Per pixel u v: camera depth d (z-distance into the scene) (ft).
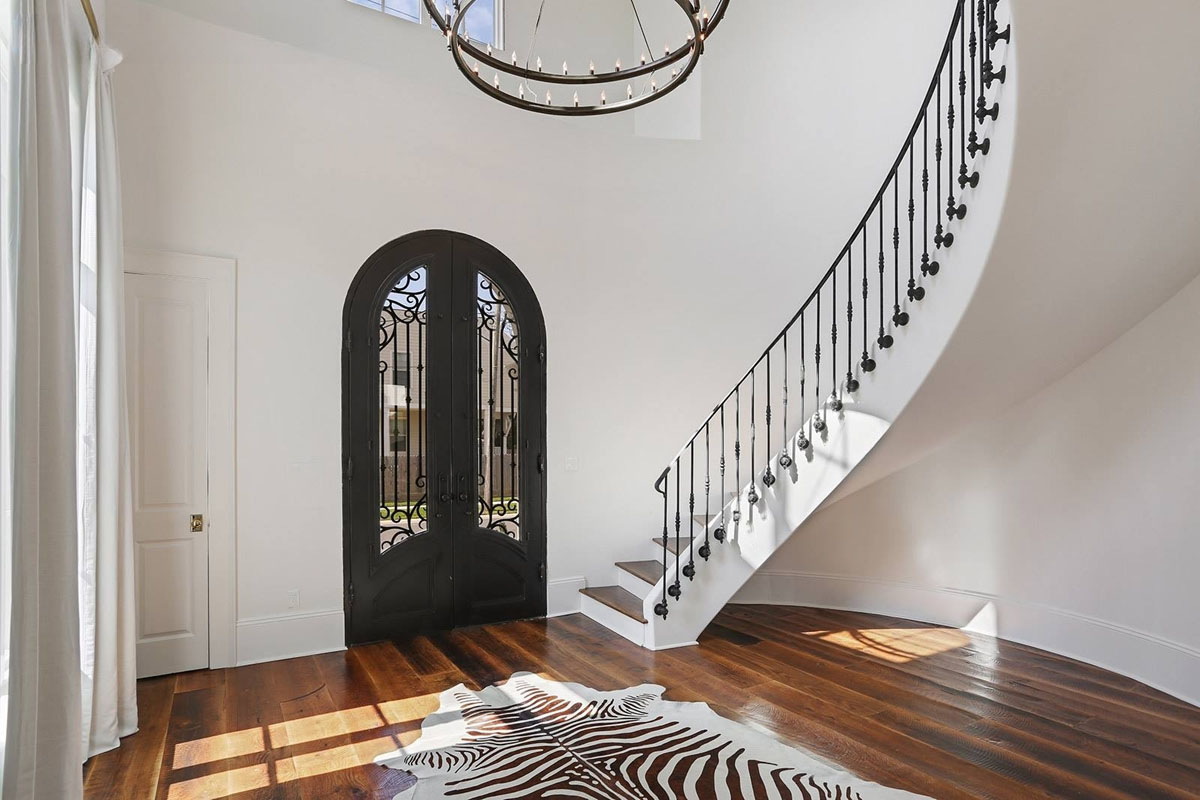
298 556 14.34
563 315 17.53
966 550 16.10
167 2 13.41
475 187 16.56
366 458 15.12
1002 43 10.37
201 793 8.98
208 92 13.71
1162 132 9.55
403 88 15.80
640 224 18.43
